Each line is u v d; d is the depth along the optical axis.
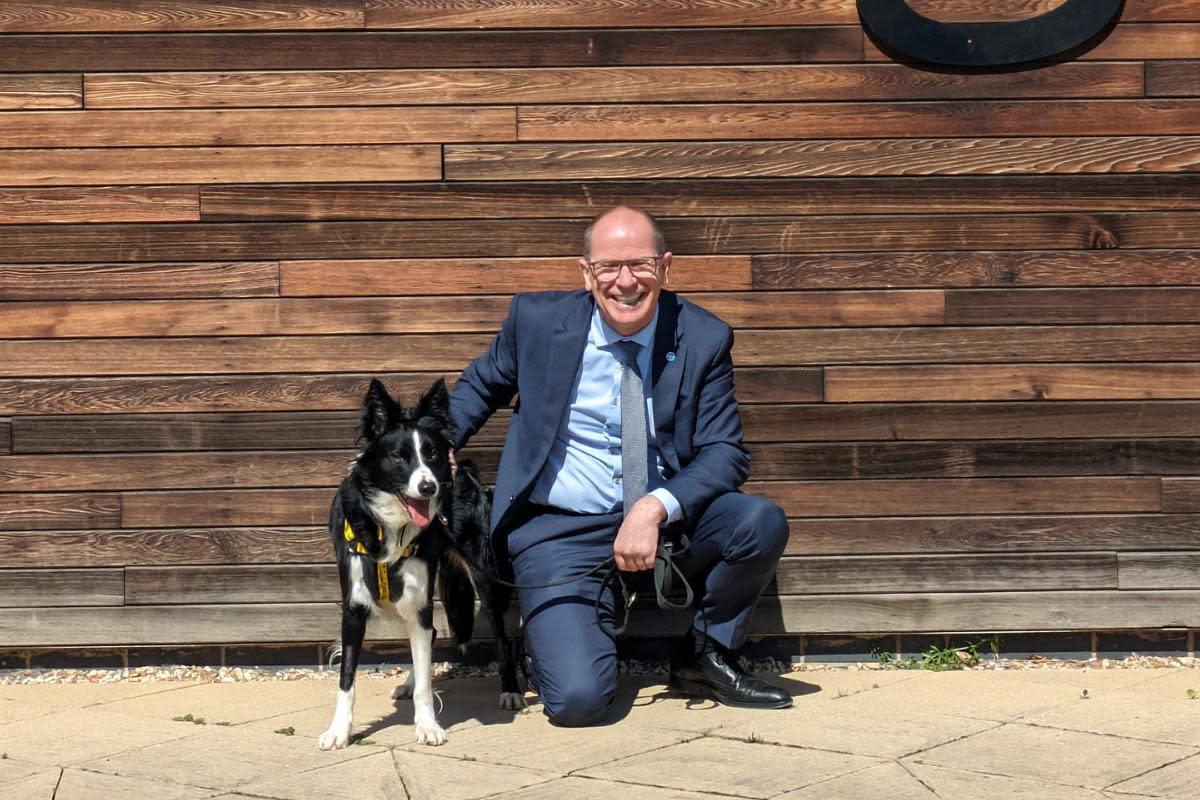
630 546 3.47
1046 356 4.23
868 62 4.19
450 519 3.81
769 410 4.24
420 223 4.20
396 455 3.44
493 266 4.20
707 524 3.72
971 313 4.23
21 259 4.15
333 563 4.23
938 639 4.32
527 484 3.75
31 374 4.17
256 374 4.20
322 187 4.18
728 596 3.74
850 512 4.25
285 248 4.19
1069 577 4.25
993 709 3.66
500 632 3.91
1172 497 4.25
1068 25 4.12
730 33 4.18
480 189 4.20
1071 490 4.24
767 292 4.22
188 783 3.07
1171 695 3.80
